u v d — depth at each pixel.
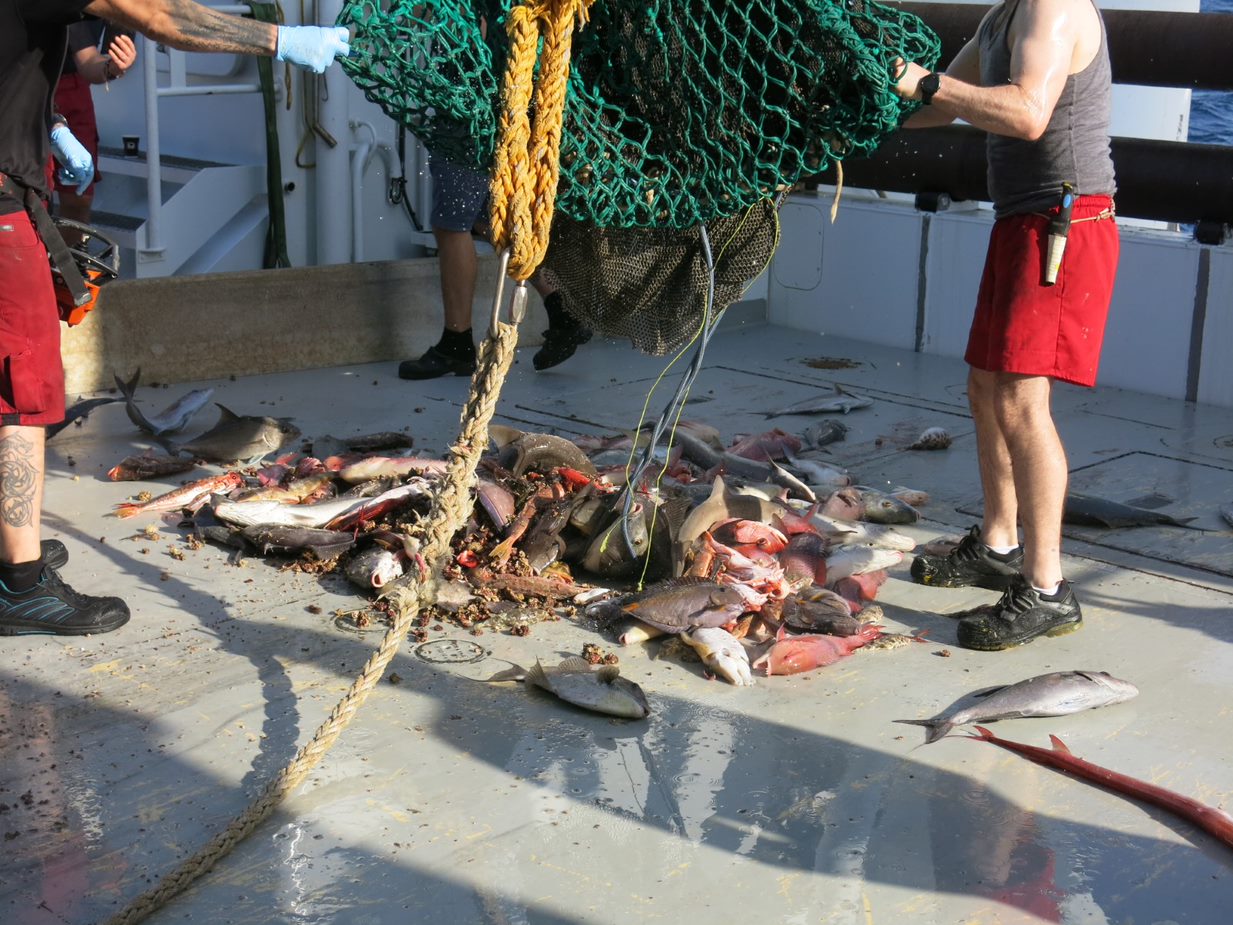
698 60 3.72
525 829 3.39
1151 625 4.71
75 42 7.33
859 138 3.89
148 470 6.04
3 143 4.03
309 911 3.05
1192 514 5.86
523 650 4.43
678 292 4.29
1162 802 3.54
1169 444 6.94
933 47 3.99
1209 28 6.91
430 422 7.13
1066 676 4.08
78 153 4.86
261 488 5.49
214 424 7.00
